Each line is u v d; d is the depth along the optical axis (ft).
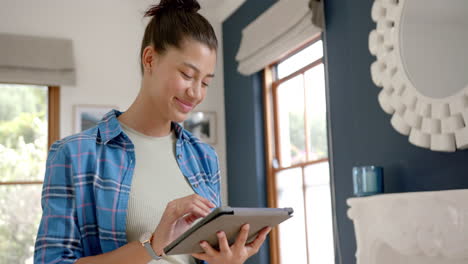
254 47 13.99
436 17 8.02
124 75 16.11
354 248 10.27
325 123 12.03
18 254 14.40
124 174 3.77
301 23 11.74
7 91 14.98
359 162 10.16
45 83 14.87
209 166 4.42
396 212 7.65
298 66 13.33
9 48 14.53
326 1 11.48
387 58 8.99
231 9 16.42
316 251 12.21
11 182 14.65
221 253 3.33
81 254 3.47
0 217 14.43
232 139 16.29
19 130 14.94
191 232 3.06
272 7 13.25
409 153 8.82
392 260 8.00
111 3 16.33
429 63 8.11
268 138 14.47
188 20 3.70
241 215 3.11
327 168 11.89
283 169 13.82
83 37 15.88
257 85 14.98
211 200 4.30
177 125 4.23
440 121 7.96
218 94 17.01
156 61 3.75
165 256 3.56
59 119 15.23
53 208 3.41
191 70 3.64
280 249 13.82
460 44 7.54
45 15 15.57
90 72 15.78
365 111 10.02
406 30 8.59
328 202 11.82
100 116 15.62
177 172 4.08
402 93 8.68
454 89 7.64
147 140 4.03
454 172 7.90
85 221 3.52
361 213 8.46
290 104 13.71
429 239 7.09
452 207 6.77
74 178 3.50
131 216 3.71
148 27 3.92
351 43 10.52
